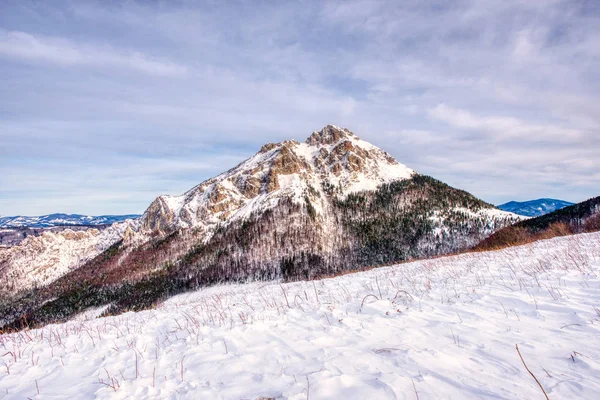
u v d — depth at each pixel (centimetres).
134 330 891
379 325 628
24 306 14212
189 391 443
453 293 818
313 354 521
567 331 516
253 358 535
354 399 372
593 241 1524
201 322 863
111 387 490
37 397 499
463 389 380
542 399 348
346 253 14512
